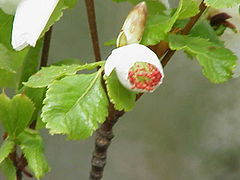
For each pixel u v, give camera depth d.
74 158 0.87
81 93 0.41
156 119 0.89
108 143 0.46
